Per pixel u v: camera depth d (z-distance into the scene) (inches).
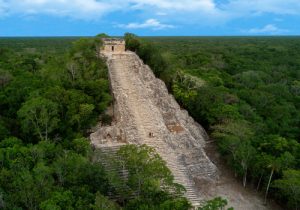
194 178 1988.2
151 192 1471.5
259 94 3321.9
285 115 2950.3
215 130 2388.0
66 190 1472.7
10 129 2144.4
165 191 1524.4
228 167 2201.0
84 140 1834.4
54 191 1455.5
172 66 3046.3
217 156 2283.5
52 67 2763.3
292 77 5054.1
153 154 1700.3
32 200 1414.9
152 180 1453.0
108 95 2271.2
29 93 2330.2
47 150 1768.0
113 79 2428.6
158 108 2325.3
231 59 5905.5
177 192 1514.5
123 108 2190.0
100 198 1363.2
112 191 1637.6
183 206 1406.3
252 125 2492.6
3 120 2186.3
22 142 1957.4
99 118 2222.0
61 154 1750.7
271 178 1952.5
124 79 2429.9
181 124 2294.5
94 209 1347.2
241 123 2343.8
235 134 2197.3
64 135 2060.8
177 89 2652.6
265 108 3105.3
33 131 2032.5
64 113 2143.2
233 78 4288.9
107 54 2778.1
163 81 2785.4
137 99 2268.7
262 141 2186.3
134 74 2486.5
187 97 2593.5
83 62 2588.6
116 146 1934.1
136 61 2618.1
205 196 1879.9
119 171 1737.2
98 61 2620.6
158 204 1428.4
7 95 2463.1
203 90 2699.3
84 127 2128.4
